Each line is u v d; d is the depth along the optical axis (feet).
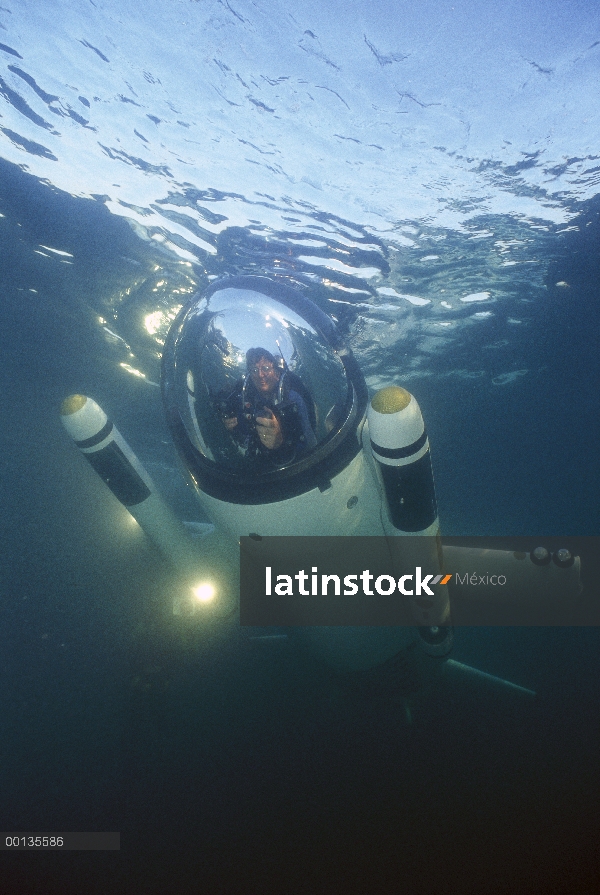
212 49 15.98
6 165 18.85
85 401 11.68
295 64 16.71
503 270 27.53
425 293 28.02
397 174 20.77
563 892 18.85
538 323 34.30
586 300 31.83
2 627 35.24
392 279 26.12
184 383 11.53
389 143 19.63
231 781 24.94
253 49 16.19
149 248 22.15
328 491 10.40
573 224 24.80
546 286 29.84
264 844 21.70
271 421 10.27
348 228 22.57
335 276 24.94
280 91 17.43
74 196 20.08
